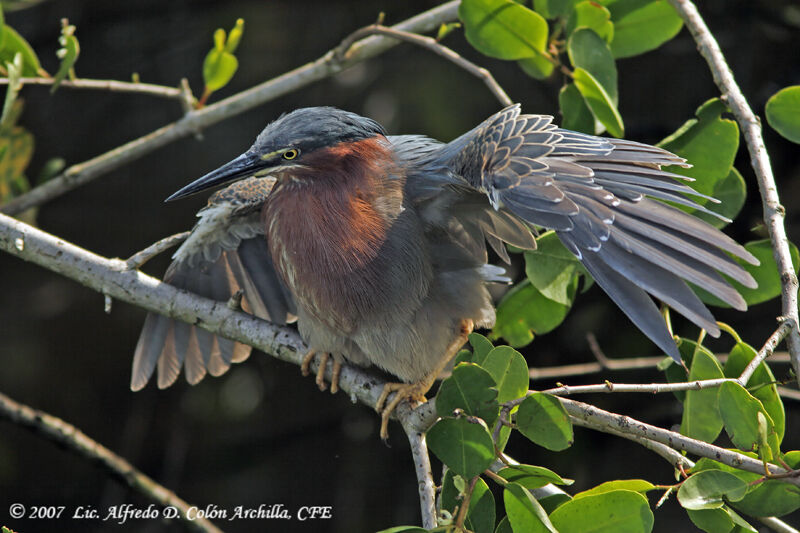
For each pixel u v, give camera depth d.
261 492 14.38
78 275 8.09
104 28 15.11
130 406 15.11
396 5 14.18
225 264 9.47
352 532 13.79
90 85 9.55
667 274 5.75
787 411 12.32
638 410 12.68
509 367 6.14
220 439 14.72
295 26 14.53
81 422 14.91
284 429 14.52
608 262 5.90
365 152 8.11
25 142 11.23
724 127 7.81
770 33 12.95
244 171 8.21
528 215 6.35
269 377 14.70
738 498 5.72
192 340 9.64
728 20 13.09
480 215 7.97
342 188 8.05
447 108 13.49
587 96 8.11
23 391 14.89
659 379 12.52
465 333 8.38
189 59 15.23
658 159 6.69
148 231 14.95
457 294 8.27
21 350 15.06
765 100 12.49
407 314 8.09
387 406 8.02
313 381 14.62
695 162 7.88
